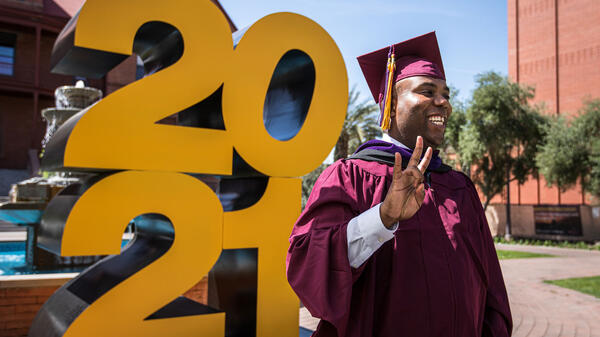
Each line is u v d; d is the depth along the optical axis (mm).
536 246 26156
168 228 3281
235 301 3764
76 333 2793
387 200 1292
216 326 3252
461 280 1507
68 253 2762
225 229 3346
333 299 1319
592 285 11164
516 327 7059
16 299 4281
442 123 1655
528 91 27984
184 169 3215
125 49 3062
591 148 25641
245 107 3484
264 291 3465
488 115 26281
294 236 1491
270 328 3469
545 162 26266
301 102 3932
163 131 3148
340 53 3930
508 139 26391
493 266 1846
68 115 6664
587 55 33156
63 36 3303
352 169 1606
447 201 1656
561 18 34719
